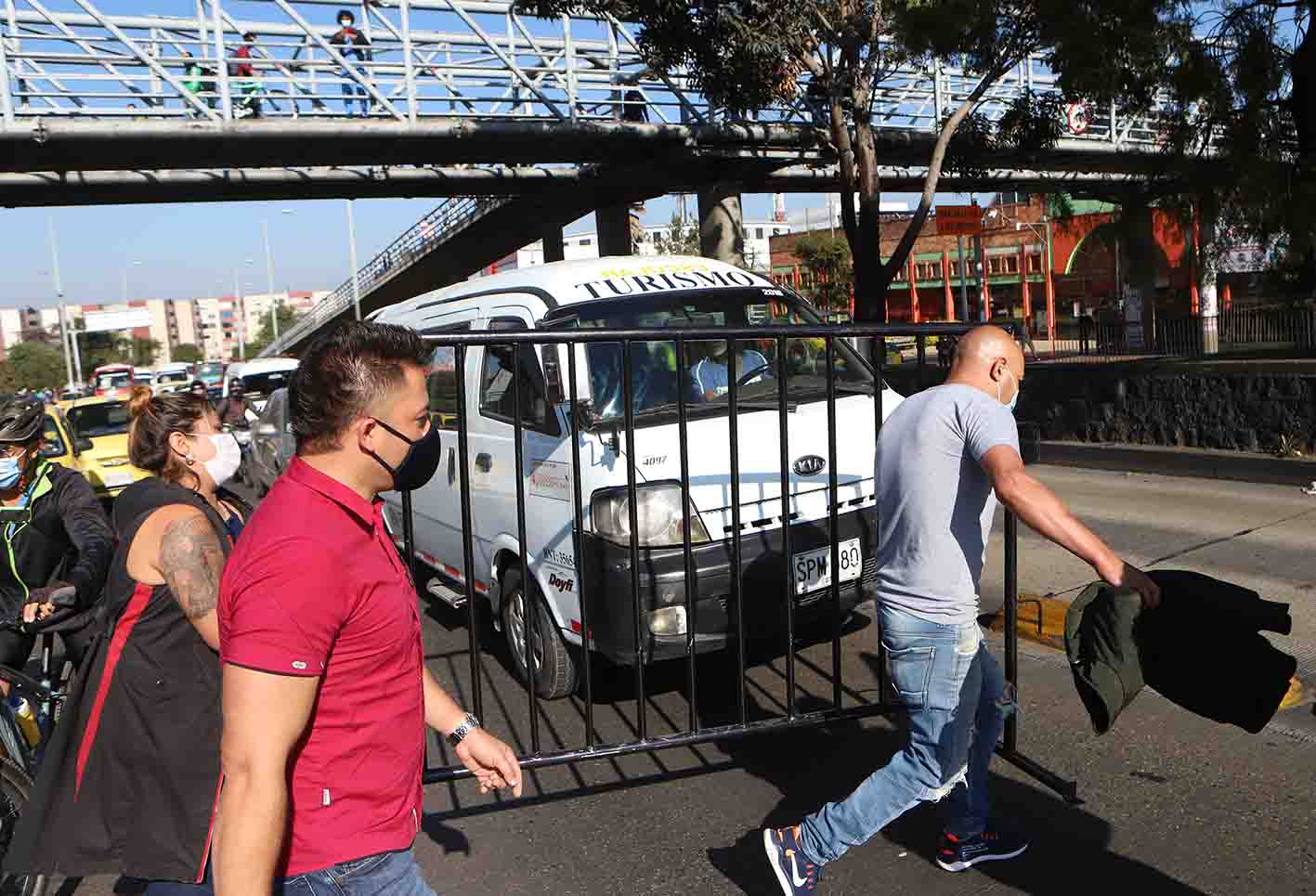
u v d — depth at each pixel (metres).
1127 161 22.00
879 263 15.09
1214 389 10.02
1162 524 8.01
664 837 3.77
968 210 19.34
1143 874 3.29
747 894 3.35
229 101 15.41
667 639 4.51
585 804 4.07
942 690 2.99
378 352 1.91
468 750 2.44
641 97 18.38
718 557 4.56
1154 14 10.97
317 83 15.99
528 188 21.59
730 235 20.88
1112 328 22.38
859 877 3.38
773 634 4.76
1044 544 7.70
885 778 3.04
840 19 13.36
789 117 18.69
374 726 1.90
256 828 1.71
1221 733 4.29
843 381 5.69
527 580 3.61
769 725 3.83
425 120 16.61
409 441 1.96
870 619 6.17
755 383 5.46
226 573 1.83
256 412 16.48
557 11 13.36
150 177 18.03
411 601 2.01
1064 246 41.62
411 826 2.02
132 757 2.43
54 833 2.46
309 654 1.77
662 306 5.55
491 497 5.58
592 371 5.14
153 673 2.44
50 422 12.70
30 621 3.49
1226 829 3.53
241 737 1.73
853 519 4.95
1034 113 14.92
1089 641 2.77
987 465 2.80
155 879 2.41
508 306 5.82
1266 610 2.72
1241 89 10.88
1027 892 3.24
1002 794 3.89
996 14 12.24
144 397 2.76
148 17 15.06
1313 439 9.22
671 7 12.83
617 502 4.52
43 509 3.91
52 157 15.49
